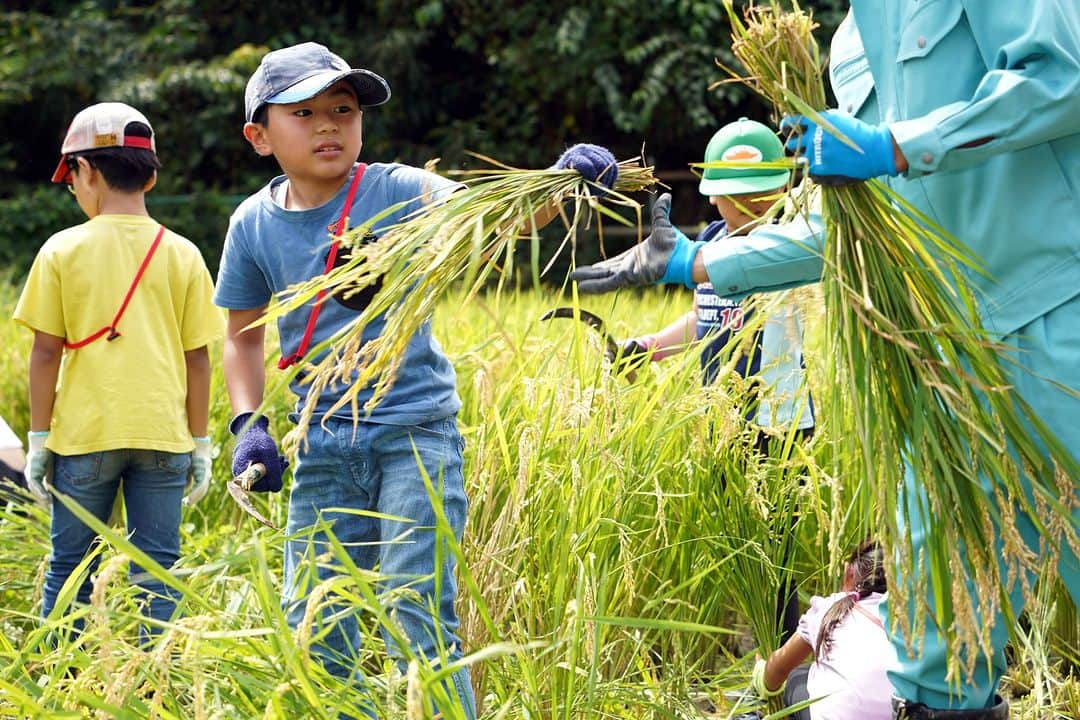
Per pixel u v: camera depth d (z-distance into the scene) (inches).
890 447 101.9
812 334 152.0
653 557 152.2
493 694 126.3
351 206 129.0
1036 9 98.8
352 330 102.5
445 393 129.0
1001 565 108.0
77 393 158.6
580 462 143.9
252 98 130.0
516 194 106.1
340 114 129.0
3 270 610.9
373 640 125.6
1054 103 97.9
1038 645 147.6
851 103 119.0
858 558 131.9
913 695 115.7
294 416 130.6
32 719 92.5
